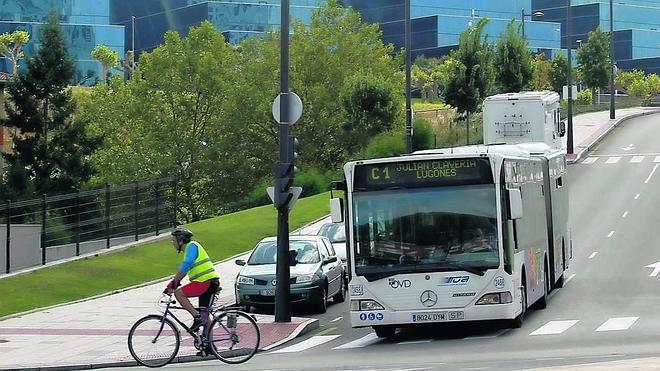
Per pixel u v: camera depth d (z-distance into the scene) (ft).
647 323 174.40
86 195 284.00
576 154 512.63
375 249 160.76
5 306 217.15
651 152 524.11
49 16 422.00
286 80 188.34
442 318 158.20
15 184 383.65
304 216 376.89
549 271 212.02
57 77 413.39
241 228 348.79
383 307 159.43
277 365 137.59
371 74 463.83
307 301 206.49
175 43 497.87
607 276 252.83
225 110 490.49
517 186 174.70
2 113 423.23
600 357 130.11
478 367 122.31
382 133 458.09
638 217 353.92
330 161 511.40
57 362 147.23
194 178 490.08
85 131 422.00
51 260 268.41
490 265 158.30
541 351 141.59
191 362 146.61
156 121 488.44
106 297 237.04
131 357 149.79
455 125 562.66
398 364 132.57
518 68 557.33
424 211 160.35
